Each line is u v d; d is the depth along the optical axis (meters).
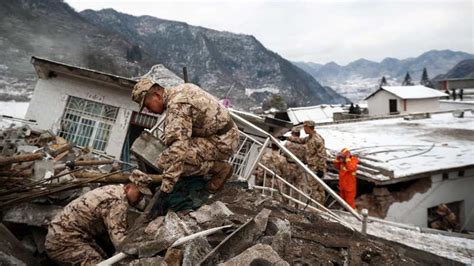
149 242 3.24
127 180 5.11
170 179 3.34
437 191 13.11
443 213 12.94
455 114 31.03
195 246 2.94
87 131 10.74
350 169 9.72
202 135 3.64
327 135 20.73
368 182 13.03
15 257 3.84
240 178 6.49
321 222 4.68
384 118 31.53
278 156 9.62
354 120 30.27
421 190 12.78
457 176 13.54
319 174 9.65
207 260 2.91
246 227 3.37
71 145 8.94
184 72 7.83
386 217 11.86
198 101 3.49
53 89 10.87
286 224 3.75
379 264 3.46
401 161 13.90
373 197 12.24
